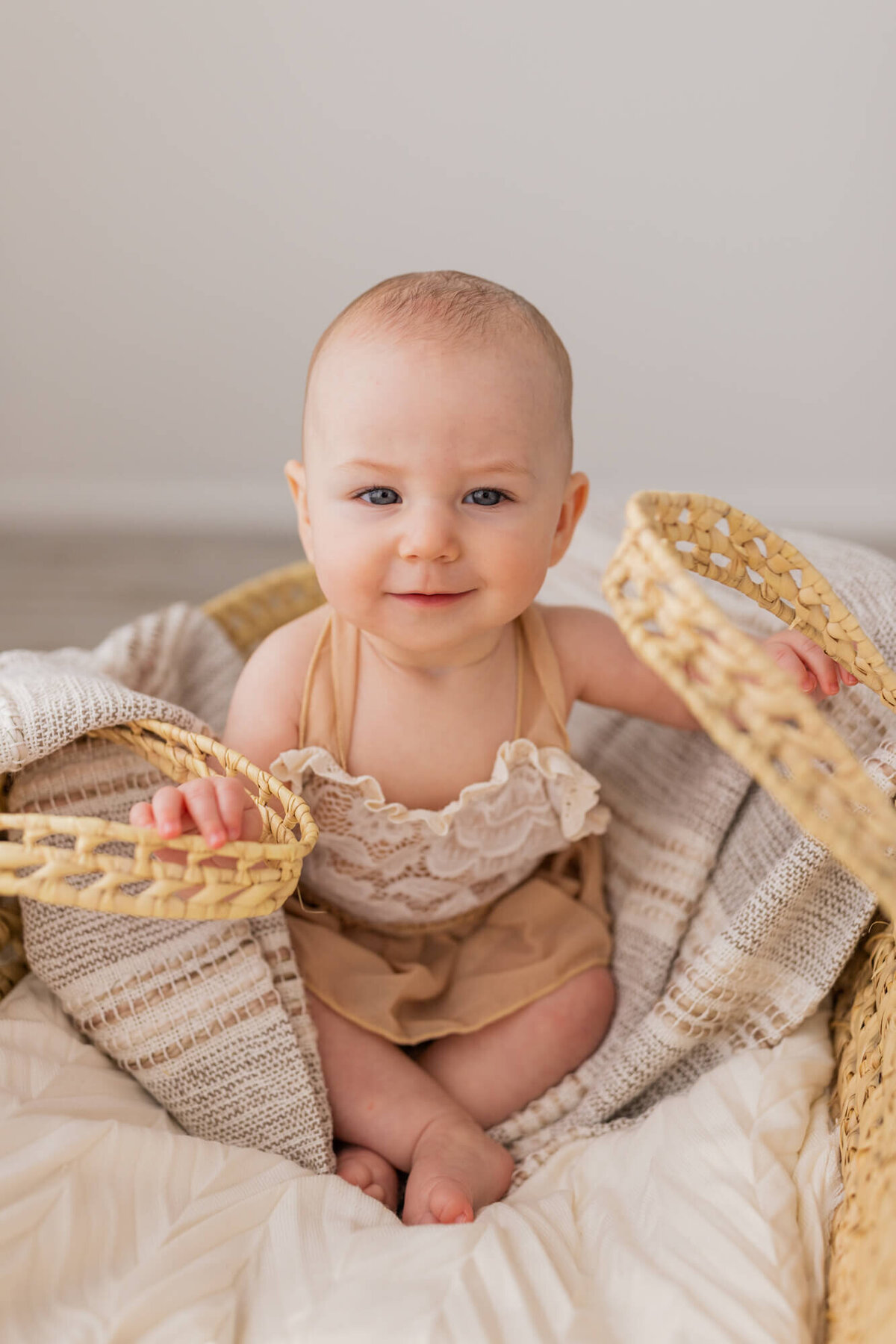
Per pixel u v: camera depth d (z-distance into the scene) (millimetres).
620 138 2576
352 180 2617
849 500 2867
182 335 2740
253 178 2609
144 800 838
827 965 816
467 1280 649
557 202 2635
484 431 756
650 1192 721
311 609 1291
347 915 999
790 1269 654
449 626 791
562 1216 725
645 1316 635
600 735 1107
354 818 902
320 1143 806
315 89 2539
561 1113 904
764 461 2850
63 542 2699
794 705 472
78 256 2652
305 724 893
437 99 2551
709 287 2695
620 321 2729
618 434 2824
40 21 2451
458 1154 822
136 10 2459
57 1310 619
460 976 970
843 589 896
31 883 544
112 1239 661
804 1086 779
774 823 902
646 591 515
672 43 2498
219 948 823
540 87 2541
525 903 988
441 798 914
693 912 949
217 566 2543
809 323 2719
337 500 782
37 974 811
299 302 2721
